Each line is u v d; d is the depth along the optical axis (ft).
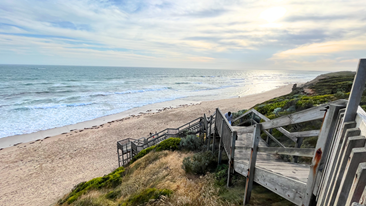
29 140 65.92
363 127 5.53
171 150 33.22
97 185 28.19
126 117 92.22
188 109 104.68
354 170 5.41
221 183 16.65
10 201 37.19
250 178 12.70
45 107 104.42
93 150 58.13
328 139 7.81
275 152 10.97
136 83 238.27
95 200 22.30
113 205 19.70
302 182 9.33
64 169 48.03
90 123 83.82
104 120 88.22
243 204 13.03
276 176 10.89
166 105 119.03
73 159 52.85
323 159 8.06
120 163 49.90
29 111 97.35
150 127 77.30
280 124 10.50
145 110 106.32
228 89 200.95
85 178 43.98
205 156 22.88
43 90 160.15
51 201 35.96
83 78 284.41
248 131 13.75
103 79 279.28
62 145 61.77
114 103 121.29
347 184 5.59
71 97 133.08
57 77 288.71
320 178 8.16
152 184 21.26
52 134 71.15
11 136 68.64
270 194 13.65
